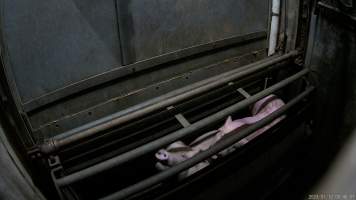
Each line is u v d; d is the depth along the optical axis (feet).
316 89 8.23
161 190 5.99
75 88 6.24
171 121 8.00
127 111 6.05
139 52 6.81
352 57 6.70
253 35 8.68
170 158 6.50
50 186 5.38
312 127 8.73
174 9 6.97
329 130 7.93
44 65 5.74
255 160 7.34
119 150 7.14
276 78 9.29
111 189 7.50
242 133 6.65
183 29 7.33
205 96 7.98
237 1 7.93
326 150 7.98
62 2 5.54
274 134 7.55
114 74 6.64
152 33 6.84
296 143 8.45
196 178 6.30
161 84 7.55
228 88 8.01
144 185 5.47
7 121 4.68
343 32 6.82
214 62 8.36
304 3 7.87
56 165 5.18
